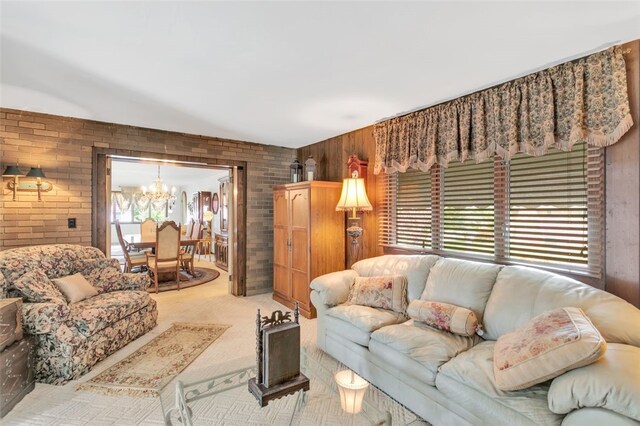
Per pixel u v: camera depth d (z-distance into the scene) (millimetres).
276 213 4562
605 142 2045
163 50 2070
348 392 1841
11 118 3219
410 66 2297
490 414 1533
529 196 2508
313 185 3867
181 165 4516
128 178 9438
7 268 2506
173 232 5117
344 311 2648
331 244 3998
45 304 2387
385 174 3705
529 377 1461
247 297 4730
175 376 2297
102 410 2053
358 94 2830
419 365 1921
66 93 2812
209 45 2008
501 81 2547
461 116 2852
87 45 2004
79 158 3570
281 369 1736
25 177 3225
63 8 1615
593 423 1222
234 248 4801
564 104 2229
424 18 1723
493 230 2729
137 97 2910
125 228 10656
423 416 1918
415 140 3260
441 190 3141
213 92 2787
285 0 1569
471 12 1671
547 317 1687
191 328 3457
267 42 1974
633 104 1975
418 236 3363
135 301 3121
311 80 2535
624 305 1730
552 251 2373
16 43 1973
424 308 2340
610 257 2066
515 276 2186
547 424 1355
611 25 1781
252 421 1920
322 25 1793
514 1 1574
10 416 1982
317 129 4027
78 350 2428
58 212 3447
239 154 4695
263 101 3016
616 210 2041
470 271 2422
